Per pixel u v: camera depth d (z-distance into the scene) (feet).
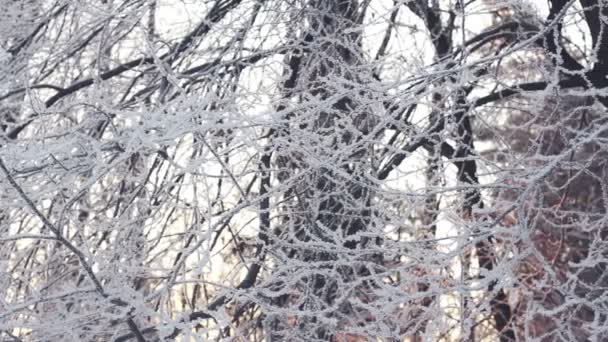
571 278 10.83
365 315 12.86
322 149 11.51
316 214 12.00
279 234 13.82
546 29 10.32
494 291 10.28
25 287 13.20
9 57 13.51
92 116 12.66
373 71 13.74
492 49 21.03
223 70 14.34
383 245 12.21
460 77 11.23
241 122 9.77
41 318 10.92
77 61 15.52
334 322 10.18
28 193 10.62
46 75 15.05
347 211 12.99
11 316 10.97
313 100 10.30
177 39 15.51
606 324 10.70
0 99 13.30
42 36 14.96
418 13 16.60
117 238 11.92
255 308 14.07
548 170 10.05
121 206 13.73
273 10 14.03
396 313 13.00
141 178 12.10
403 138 13.92
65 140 10.76
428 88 11.98
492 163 11.12
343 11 15.46
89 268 9.27
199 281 9.91
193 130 9.52
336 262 10.53
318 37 13.38
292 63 14.35
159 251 13.75
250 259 11.59
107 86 14.79
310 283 12.17
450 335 14.08
